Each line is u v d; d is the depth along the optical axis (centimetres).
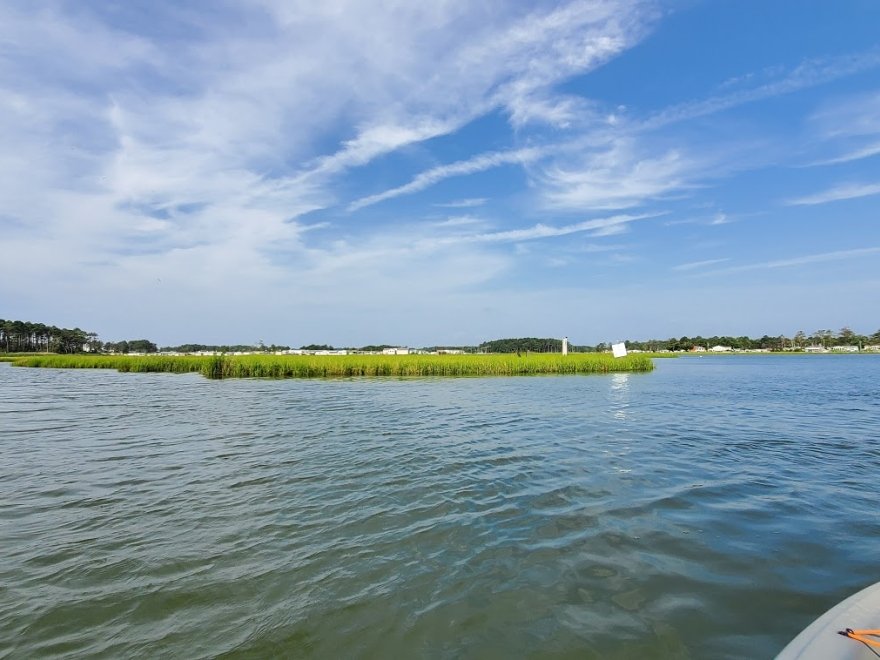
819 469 1015
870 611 388
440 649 411
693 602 482
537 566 561
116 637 430
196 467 1027
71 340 15062
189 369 5206
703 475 962
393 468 1012
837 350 17062
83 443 1293
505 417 1783
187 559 583
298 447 1230
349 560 578
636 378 4234
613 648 410
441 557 585
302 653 406
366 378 4112
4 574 547
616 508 761
